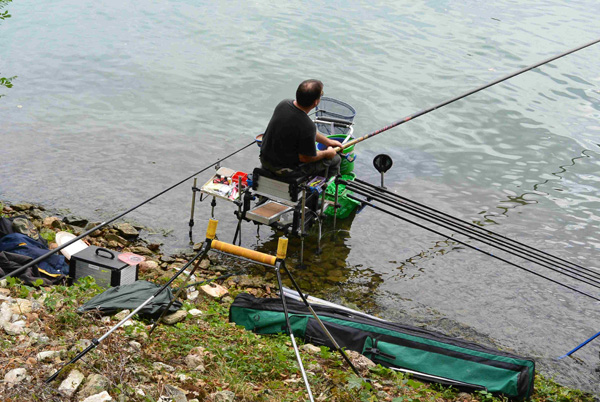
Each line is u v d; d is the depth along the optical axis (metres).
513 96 13.29
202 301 6.25
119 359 3.73
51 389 3.25
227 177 7.97
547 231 8.84
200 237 8.05
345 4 18.80
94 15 16.64
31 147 9.95
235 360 4.46
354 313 5.82
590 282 7.69
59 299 4.85
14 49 13.95
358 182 8.88
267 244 8.05
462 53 15.45
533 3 19.92
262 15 17.36
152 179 9.35
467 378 5.11
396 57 14.98
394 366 5.23
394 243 8.34
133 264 5.91
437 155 10.98
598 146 11.48
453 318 6.80
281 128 6.88
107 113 11.48
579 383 5.87
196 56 14.37
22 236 6.17
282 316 5.45
